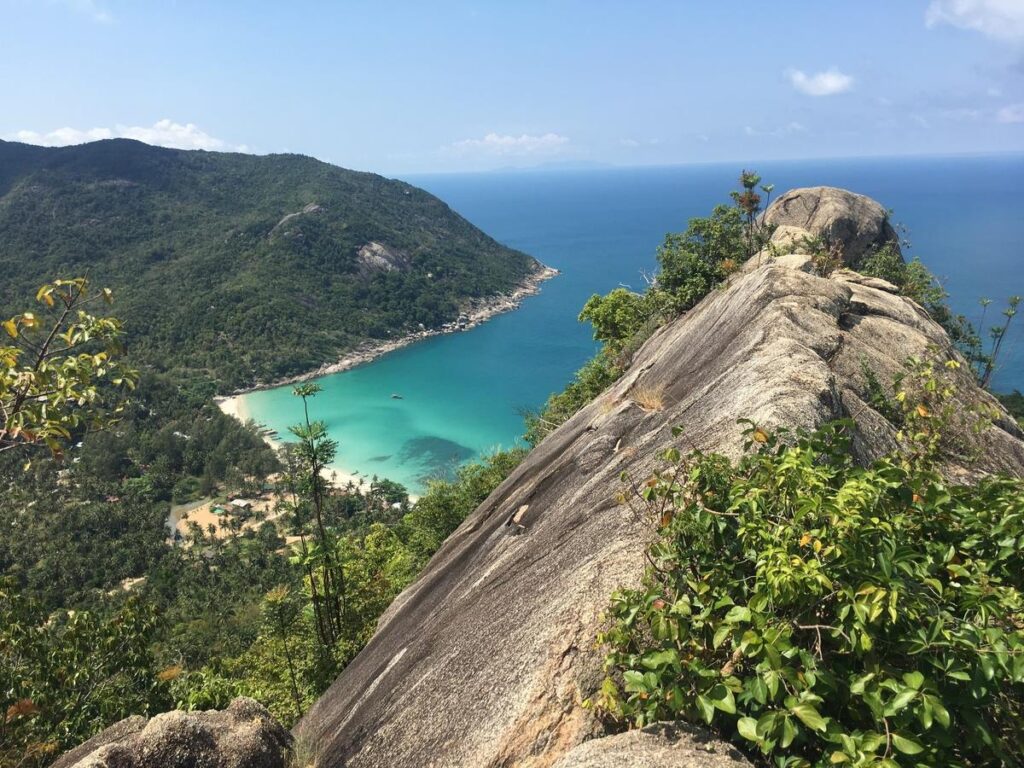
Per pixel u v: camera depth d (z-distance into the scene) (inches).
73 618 422.9
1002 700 148.9
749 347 386.3
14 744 355.9
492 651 237.3
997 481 192.7
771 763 146.9
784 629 143.5
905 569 146.2
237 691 528.4
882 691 136.6
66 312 250.5
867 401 373.4
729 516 176.2
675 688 151.6
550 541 310.7
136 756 211.2
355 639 745.6
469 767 191.6
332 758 277.4
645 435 369.4
